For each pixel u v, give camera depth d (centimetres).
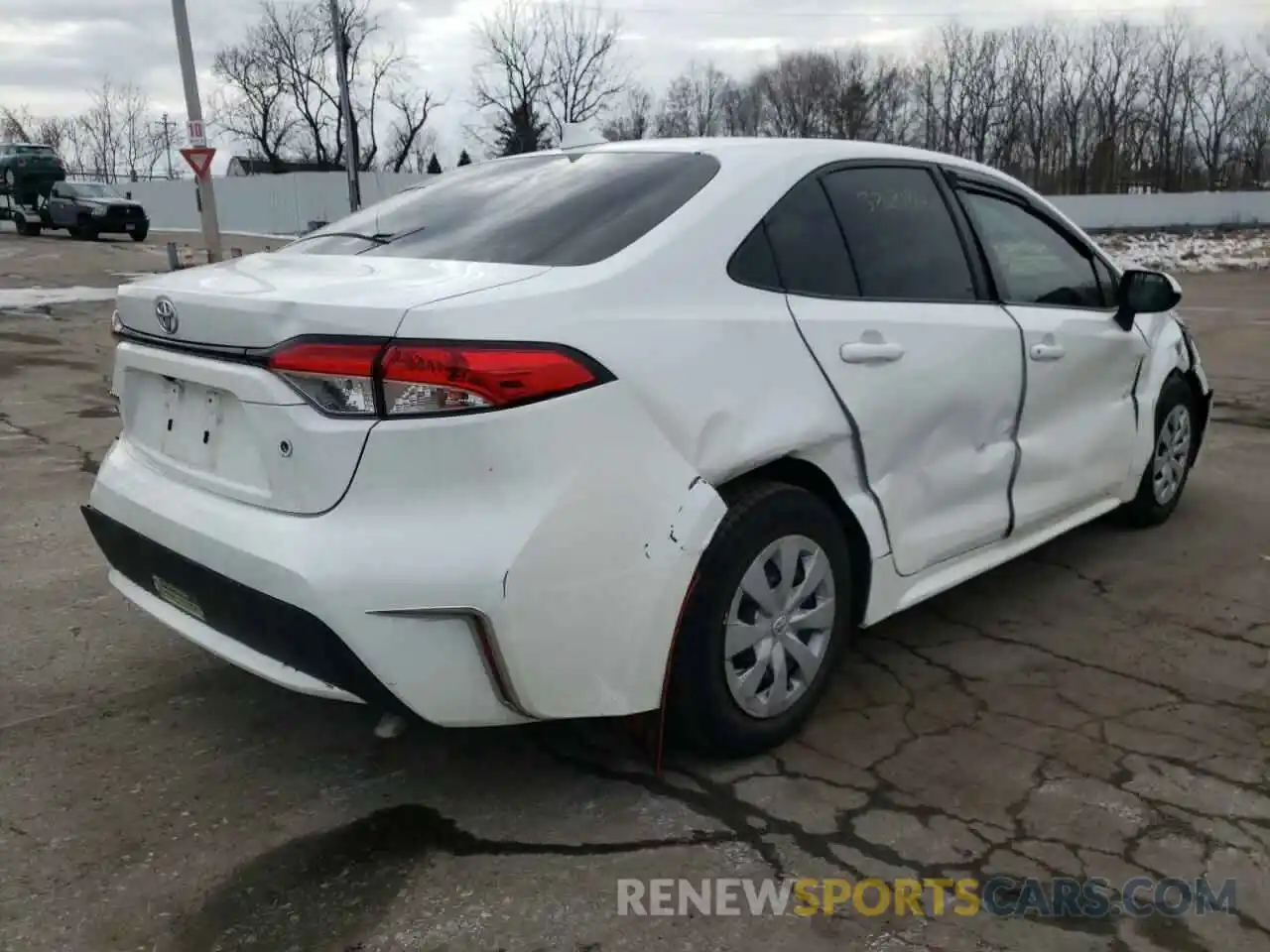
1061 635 390
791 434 284
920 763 300
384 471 233
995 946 229
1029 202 406
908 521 332
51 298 1556
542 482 237
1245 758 304
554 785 289
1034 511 390
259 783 290
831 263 312
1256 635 390
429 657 238
